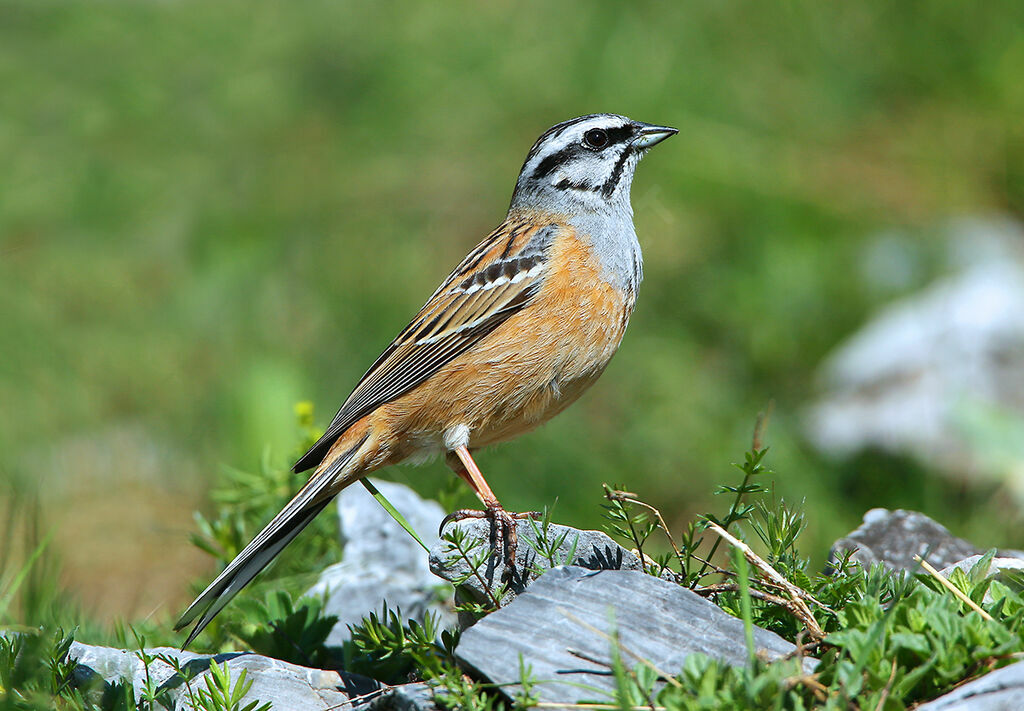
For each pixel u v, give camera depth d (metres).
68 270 15.89
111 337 14.95
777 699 4.74
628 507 6.72
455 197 16.22
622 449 12.11
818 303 13.94
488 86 17.77
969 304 12.91
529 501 11.52
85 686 6.16
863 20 17.48
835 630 5.78
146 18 20.41
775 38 17.58
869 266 14.34
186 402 13.89
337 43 18.88
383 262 15.28
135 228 16.55
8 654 6.16
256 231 16.03
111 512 12.42
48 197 17.05
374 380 7.95
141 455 13.33
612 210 8.38
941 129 16.45
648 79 17.17
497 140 17.03
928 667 4.89
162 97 18.61
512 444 11.83
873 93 17.06
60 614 7.71
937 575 5.71
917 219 15.13
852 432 12.21
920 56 17.14
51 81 18.88
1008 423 11.65
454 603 7.31
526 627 5.63
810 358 13.41
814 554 10.23
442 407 7.76
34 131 18.16
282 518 7.49
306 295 15.00
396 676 6.72
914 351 12.60
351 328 14.24
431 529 8.49
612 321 7.91
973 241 14.51
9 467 12.75
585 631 5.60
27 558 8.21
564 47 18.05
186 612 6.88
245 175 17.09
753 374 13.25
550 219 8.27
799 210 15.09
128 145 17.81
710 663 4.98
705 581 8.59
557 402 7.91
